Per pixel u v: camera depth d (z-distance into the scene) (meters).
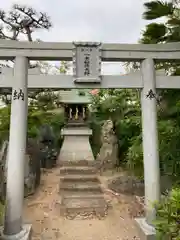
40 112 7.34
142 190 5.22
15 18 7.84
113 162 7.70
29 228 3.43
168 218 2.28
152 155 3.49
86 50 3.54
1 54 3.40
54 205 4.74
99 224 4.02
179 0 3.92
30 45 3.46
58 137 10.58
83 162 8.62
